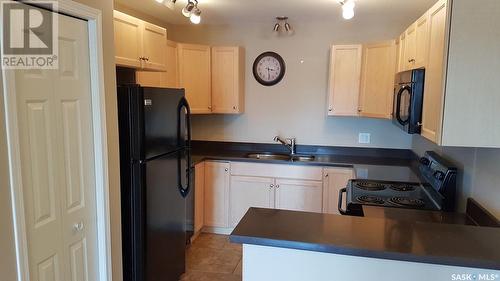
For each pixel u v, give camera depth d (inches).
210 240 153.9
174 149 110.4
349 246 55.8
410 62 107.3
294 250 59.2
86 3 73.2
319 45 162.2
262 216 68.5
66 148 70.7
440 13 74.1
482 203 81.4
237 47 160.1
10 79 57.1
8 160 57.2
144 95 92.7
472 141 69.7
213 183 158.4
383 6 127.6
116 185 86.3
